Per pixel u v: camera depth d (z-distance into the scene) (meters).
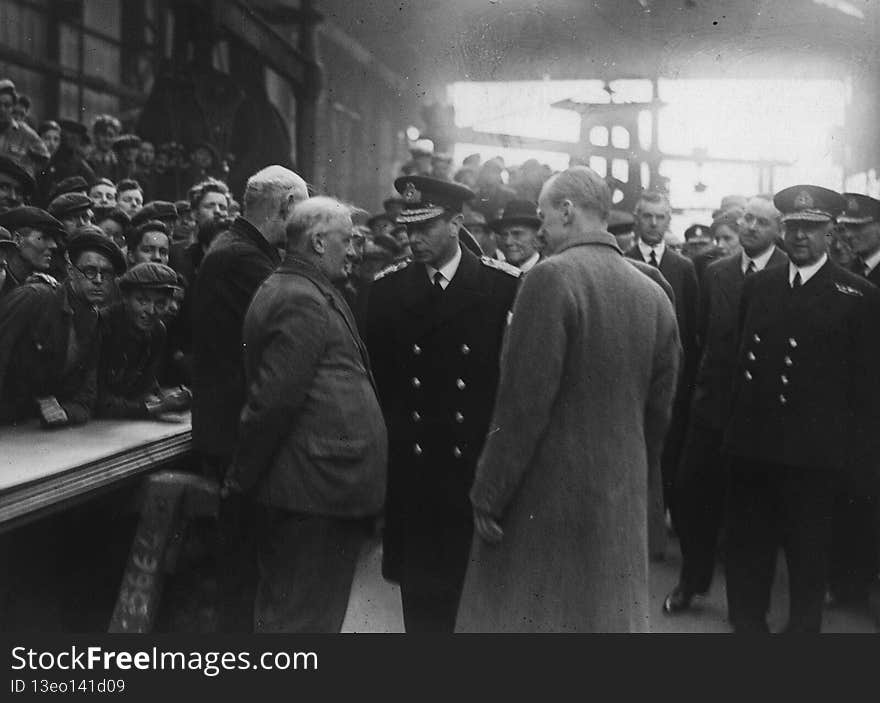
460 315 3.63
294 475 3.20
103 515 3.62
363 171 14.27
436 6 12.55
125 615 3.41
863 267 5.27
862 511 4.80
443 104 12.35
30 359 3.57
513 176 10.58
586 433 2.91
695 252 8.11
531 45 11.98
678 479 4.88
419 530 3.67
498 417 2.88
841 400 4.12
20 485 2.72
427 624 3.67
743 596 4.22
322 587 3.27
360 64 13.61
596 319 2.92
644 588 3.01
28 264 3.76
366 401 3.29
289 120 14.88
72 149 7.68
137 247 4.64
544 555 2.92
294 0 13.30
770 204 4.99
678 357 3.15
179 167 9.38
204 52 10.52
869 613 4.88
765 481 4.23
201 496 3.59
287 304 3.18
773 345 4.19
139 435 3.56
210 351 3.64
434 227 3.61
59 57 11.98
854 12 11.95
